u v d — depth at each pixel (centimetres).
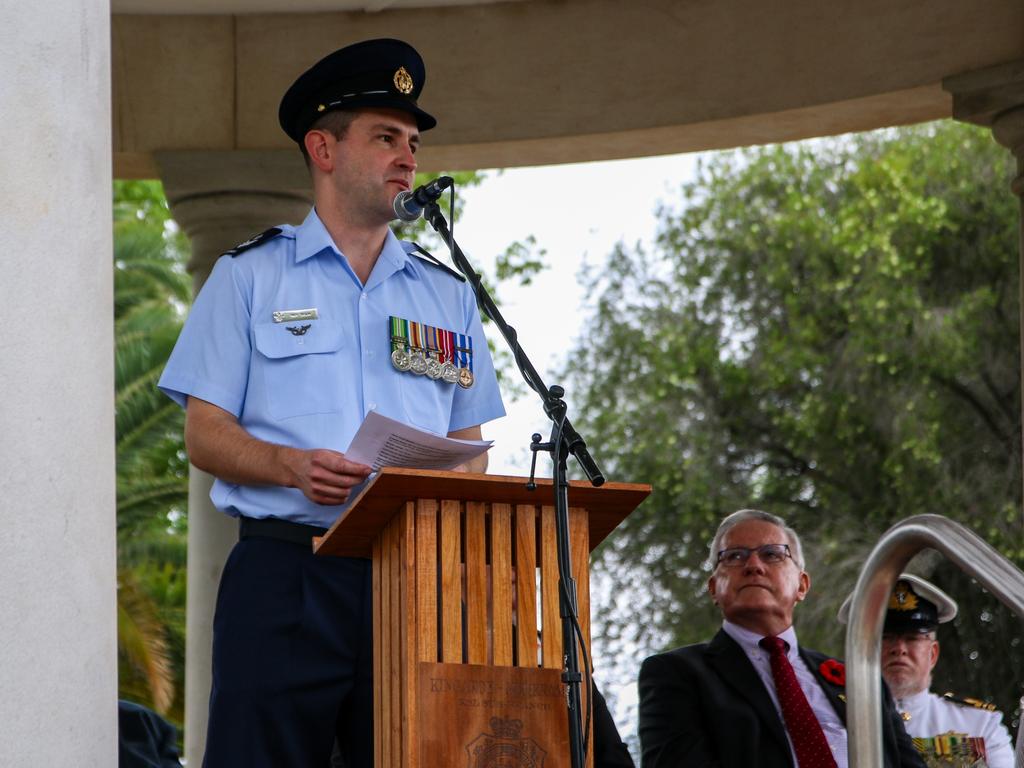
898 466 4562
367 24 2286
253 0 2252
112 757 834
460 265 1138
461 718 920
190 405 1183
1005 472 4594
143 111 2269
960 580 4466
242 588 1134
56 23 850
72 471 823
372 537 1018
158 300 5766
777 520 1728
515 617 955
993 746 1845
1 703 774
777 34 2195
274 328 1191
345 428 1178
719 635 1694
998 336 4688
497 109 2273
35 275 819
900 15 2117
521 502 968
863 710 962
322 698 1116
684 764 1606
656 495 4978
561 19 2277
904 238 4816
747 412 5009
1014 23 2042
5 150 819
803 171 5147
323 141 1241
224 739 1111
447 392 1243
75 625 812
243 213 2245
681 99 2231
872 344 4681
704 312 5175
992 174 4831
